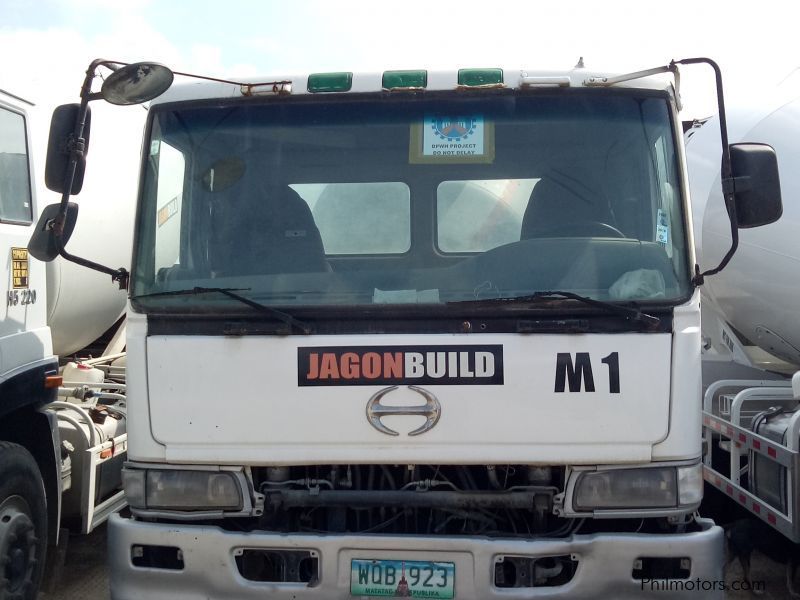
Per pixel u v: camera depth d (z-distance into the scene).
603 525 3.34
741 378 5.98
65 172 3.30
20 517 3.88
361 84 3.54
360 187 3.55
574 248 3.36
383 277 3.38
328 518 3.40
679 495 3.14
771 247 4.96
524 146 3.48
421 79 3.51
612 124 3.44
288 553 3.25
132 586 3.29
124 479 3.33
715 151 5.57
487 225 3.50
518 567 3.18
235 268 3.46
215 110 3.57
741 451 4.88
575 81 3.45
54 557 4.52
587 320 3.16
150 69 3.20
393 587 3.15
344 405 3.18
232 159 3.55
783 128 5.05
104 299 5.75
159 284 3.42
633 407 3.13
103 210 5.50
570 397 3.14
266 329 3.21
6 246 4.00
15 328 4.03
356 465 3.35
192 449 3.24
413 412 3.16
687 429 3.15
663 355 3.15
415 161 3.52
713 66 3.26
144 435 3.27
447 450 3.16
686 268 3.25
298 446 3.20
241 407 3.22
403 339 3.18
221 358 3.23
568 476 3.19
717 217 5.34
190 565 3.23
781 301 5.05
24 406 4.25
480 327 3.19
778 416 4.60
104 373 5.98
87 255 5.37
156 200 3.49
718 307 5.76
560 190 3.45
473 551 3.12
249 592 3.20
